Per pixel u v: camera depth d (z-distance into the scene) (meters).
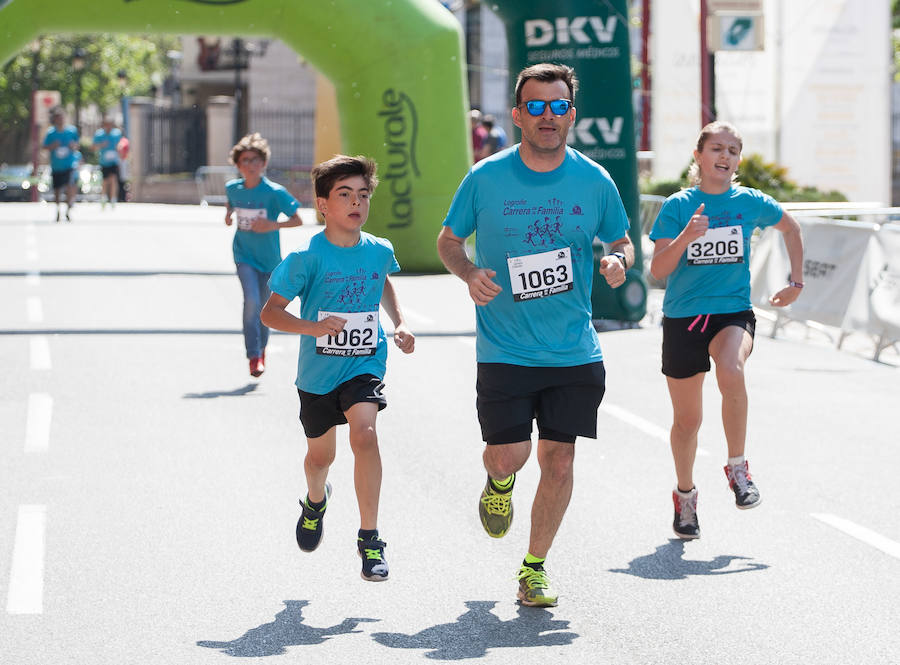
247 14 22.62
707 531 8.33
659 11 30.34
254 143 13.30
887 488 9.47
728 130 8.31
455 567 7.52
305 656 6.10
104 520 8.41
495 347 6.91
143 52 77.62
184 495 9.06
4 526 8.23
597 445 10.79
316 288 7.07
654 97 30.66
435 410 12.12
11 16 21.66
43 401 12.26
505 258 6.86
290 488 9.31
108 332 16.67
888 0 30.88
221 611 6.75
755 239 18.34
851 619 6.64
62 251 27.00
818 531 8.33
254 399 12.58
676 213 8.40
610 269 6.79
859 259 16.11
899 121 45.97
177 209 45.03
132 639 6.31
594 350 6.93
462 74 24.73
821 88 30.95
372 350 7.18
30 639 6.29
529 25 17.92
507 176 6.83
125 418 11.60
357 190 6.97
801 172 31.09
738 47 30.02
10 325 17.09
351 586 7.18
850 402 12.89
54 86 72.94
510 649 6.20
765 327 18.77
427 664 6.00
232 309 19.12
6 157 74.81
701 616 6.68
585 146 17.98
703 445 10.83
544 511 6.86
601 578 7.33
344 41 23.56
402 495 9.12
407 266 24.78
